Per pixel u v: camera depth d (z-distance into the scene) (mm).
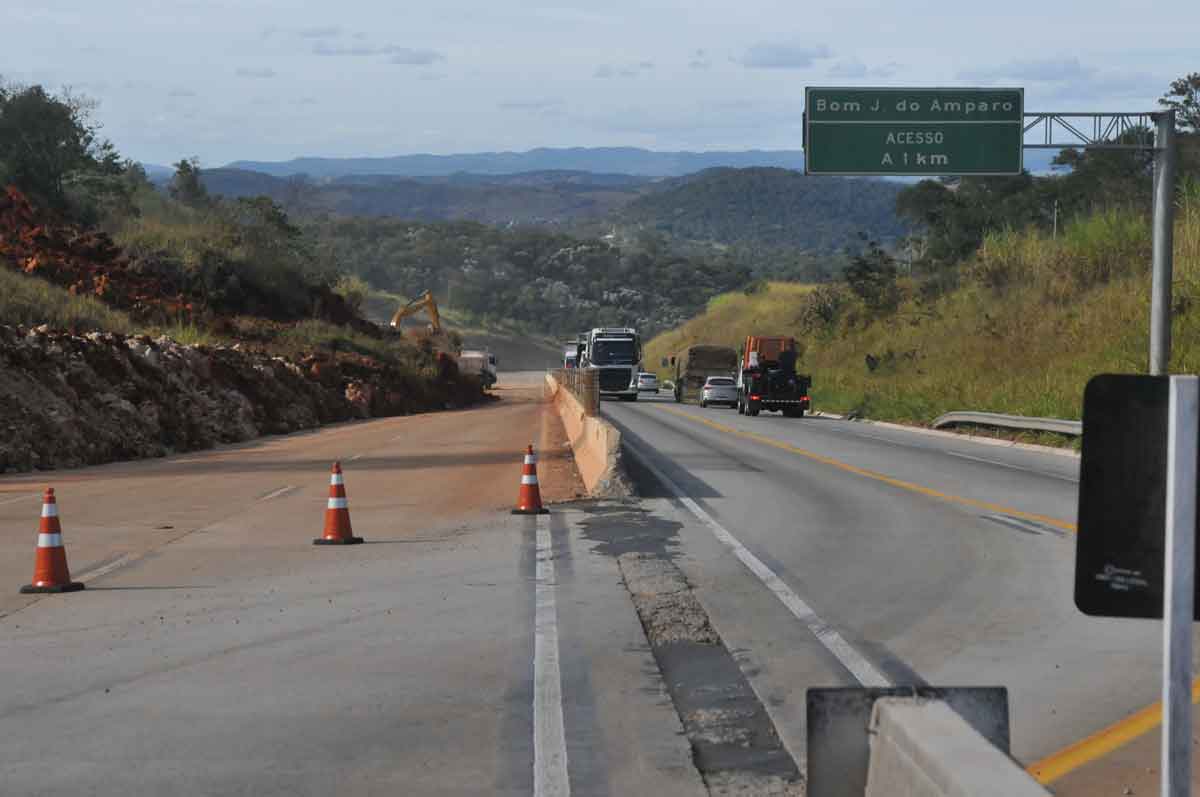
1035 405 40781
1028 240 69625
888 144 34969
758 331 128250
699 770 7102
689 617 11289
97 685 9016
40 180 72062
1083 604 3811
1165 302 31203
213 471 27328
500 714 8211
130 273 64250
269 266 76438
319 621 11250
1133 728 7781
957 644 10258
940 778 3715
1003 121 34688
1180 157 66875
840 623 11102
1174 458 3598
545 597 12328
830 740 4367
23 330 34906
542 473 25875
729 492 22109
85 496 22031
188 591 12797
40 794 6641
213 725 7965
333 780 6859
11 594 12656
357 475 25953
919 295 82312
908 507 19906
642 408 67750
